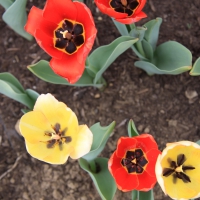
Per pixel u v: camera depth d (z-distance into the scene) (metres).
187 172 0.35
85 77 0.47
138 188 0.35
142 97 0.52
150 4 0.55
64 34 0.36
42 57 0.55
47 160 0.34
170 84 0.52
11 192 0.52
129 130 0.37
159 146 0.51
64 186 0.51
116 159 0.36
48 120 0.36
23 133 0.35
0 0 0.46
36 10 0.36
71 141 0.34
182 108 0.51
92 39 0.31
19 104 0.54
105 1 0.38
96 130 0.39
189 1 0.55
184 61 0.44
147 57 0.48
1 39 0.57
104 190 0.41
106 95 0.52
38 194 0.51
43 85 0.54
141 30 0.40
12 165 0.53
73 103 0.53
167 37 0.54
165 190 0.31
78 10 0.35
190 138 0.51
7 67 0.56
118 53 0.42
